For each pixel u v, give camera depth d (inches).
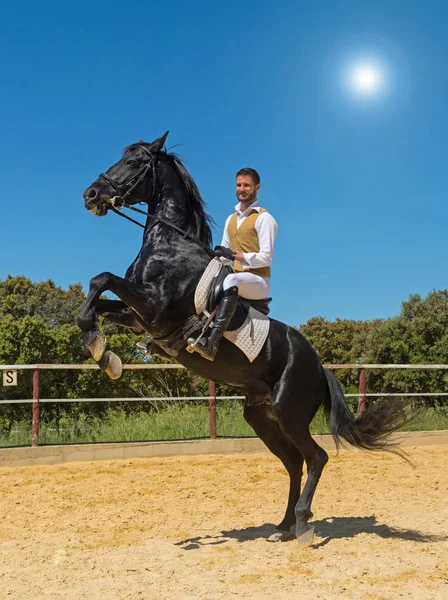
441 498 302.0
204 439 467.2
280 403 221.3
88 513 278.5
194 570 182.5
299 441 226.1
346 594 157.9
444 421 570.3
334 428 235.8
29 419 663.8
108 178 218.8
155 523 256.7
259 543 220.1
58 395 692.7
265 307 227.1
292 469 240.8
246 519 264.7
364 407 514.3
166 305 204.5
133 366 463.5
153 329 206.5
